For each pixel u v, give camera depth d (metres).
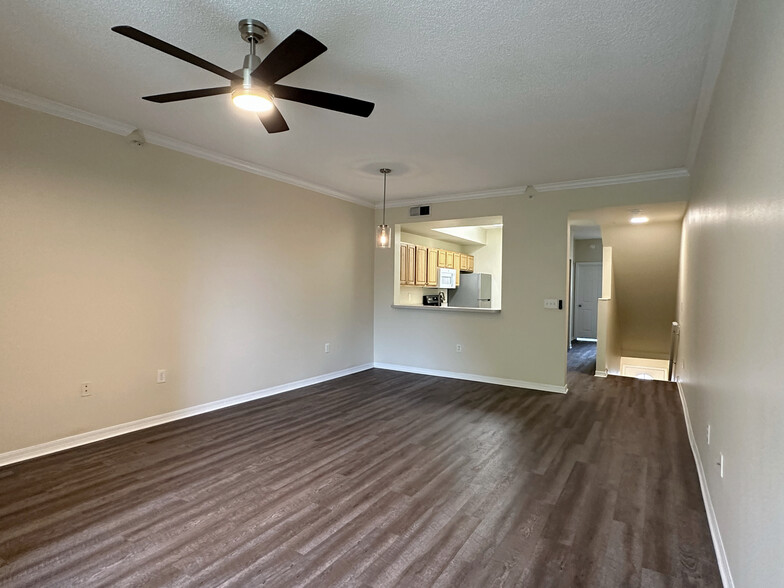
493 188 5.23
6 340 2.83
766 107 1.30
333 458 3.08
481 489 2.63
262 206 4.57
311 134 3.46
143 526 2.19
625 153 3.80
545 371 5.09
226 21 2.00
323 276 5.41
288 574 1.85
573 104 2.84
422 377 5.75
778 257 1.16
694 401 3.34
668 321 7.07
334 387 5.16
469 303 8.67
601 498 2.53
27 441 2.94
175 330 3.81
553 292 5.04
